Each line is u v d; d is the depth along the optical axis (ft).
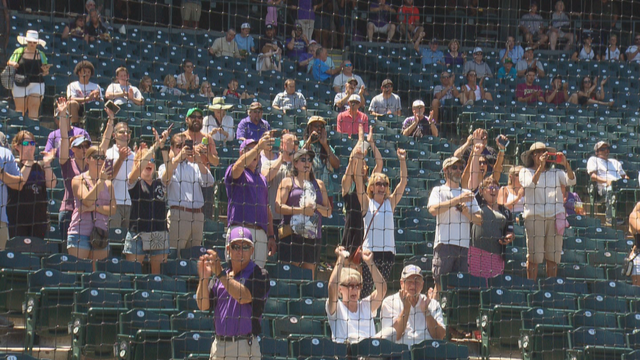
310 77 125.18
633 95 132.26
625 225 88.53
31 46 96.43
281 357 55.62
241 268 49.34
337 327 57.16
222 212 82.94
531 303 65.82
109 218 65.82
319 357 55.42
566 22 143.54
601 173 91.76
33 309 57.47
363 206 66.03
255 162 63.52
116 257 67.15
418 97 127.13
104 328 56.85
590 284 71.82
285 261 66.59
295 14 136.67
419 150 100.32
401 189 67.92
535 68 134.51
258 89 120.78
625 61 139.23
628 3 150.10
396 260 74.23
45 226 67.36
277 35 133.59
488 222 67.41
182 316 58.23
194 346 55.31
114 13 132.98
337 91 120.57
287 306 61.77
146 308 59.82
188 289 64.28
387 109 113.91
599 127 116.57
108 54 121.90
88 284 60.59
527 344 61.21
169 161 67.62
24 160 66.80
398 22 139.95
